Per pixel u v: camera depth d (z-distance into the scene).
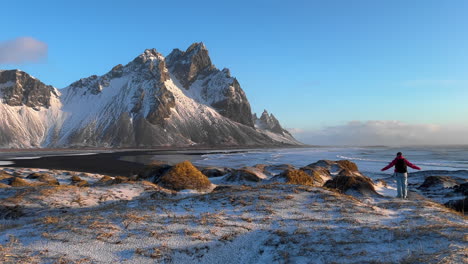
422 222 10.98
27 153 167.38
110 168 74.12
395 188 30.39
